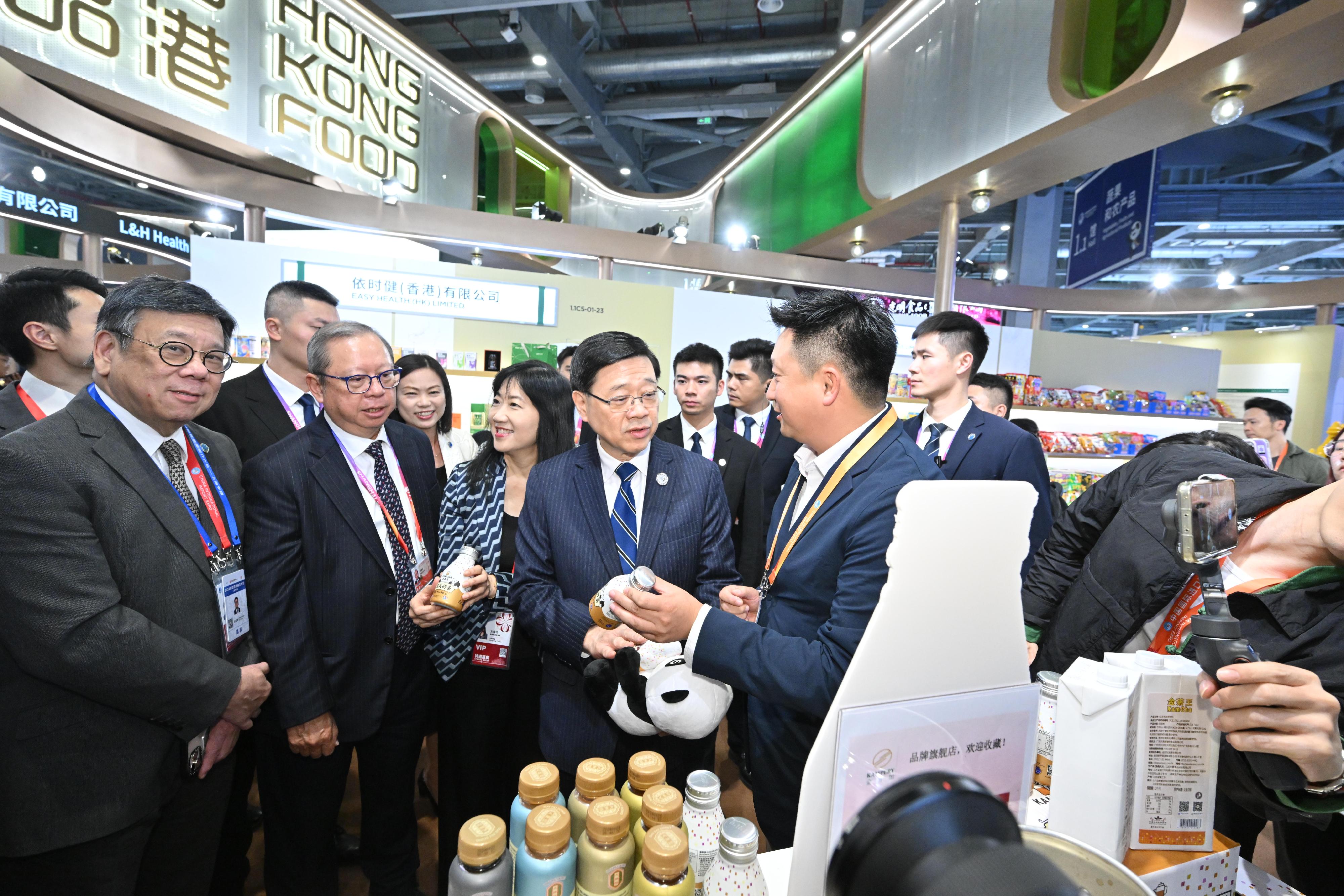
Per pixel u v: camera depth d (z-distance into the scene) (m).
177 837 1.22
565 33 7.23
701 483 1.36
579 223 7.79
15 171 3.42
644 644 1.07
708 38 7.83
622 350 1.27
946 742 0.61
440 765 1.62
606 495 1.35
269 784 1.44
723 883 0.69
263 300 3.67
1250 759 0.66
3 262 3.72
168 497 1.16
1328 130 6.77
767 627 1.01
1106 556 1.07
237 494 1.38
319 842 1.46
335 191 4.03
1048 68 3.19
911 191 4.24
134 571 1.09
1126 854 0.70
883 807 0.28
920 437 2.18
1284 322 10.97
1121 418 5.00
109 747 1.07
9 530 0.98
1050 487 1.92
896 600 0.57
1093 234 5.33
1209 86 2.62
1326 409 5.66
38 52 2.86
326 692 1.39
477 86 5.45
